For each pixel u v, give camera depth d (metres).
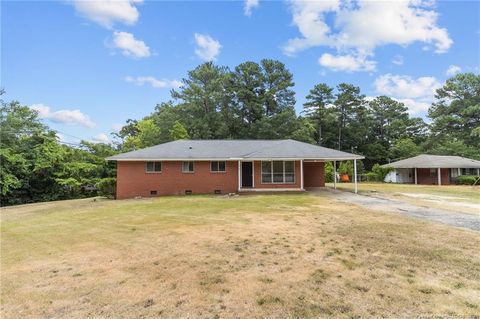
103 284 4.54
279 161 19.80
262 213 10.76
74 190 22.30
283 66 43.78
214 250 6.18
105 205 14.83
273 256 5.69
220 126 39.19
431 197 15.95
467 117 41.25
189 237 7.36
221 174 19.45
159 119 39.44
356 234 7.23
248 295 4.05
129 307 3.79
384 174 36.00
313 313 3.52
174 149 20.17
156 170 18.97
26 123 21.22
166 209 12.33
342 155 18.94
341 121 52.12
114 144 35.81
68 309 3.76
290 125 40.16
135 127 45.28
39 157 20.73
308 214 10.40
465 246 6.08
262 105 42.50
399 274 4.67
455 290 4.07
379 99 54.59
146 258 5.77
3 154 18.56
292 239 6.91
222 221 9.37
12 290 4.37
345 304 3.72
